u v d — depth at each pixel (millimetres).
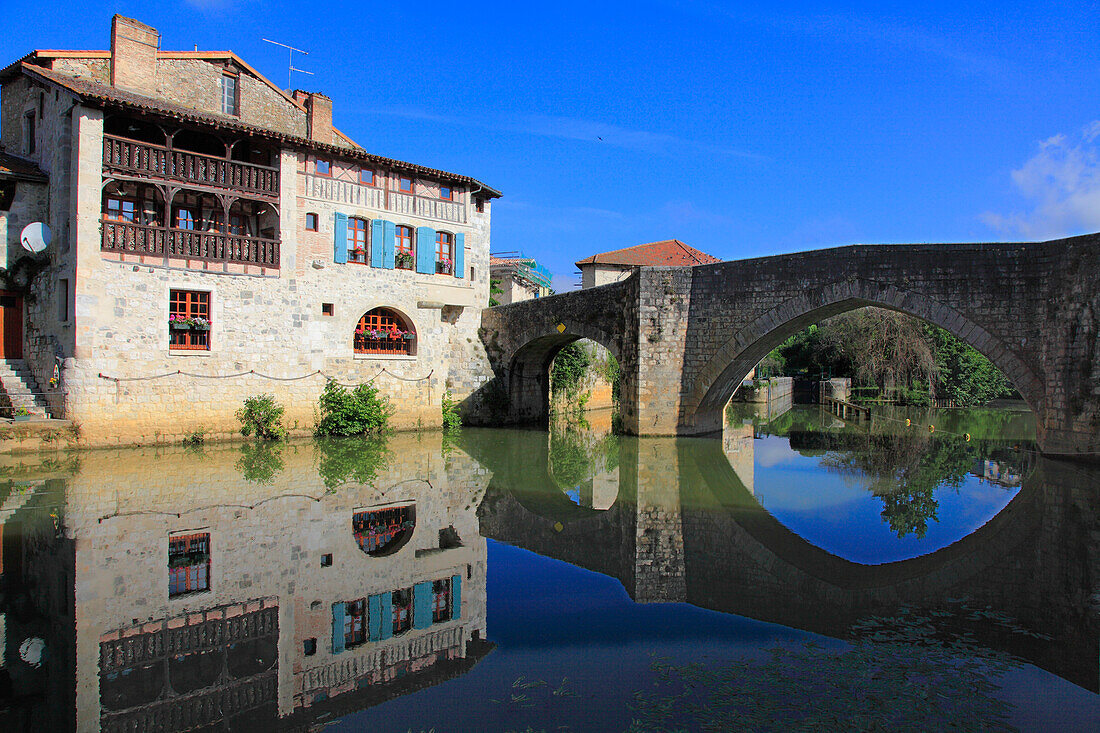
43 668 5234
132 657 5453
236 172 16406
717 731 4309
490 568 7926
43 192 15953
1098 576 7441
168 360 15242
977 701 4672
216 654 5566
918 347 31562
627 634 5926
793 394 41469
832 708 4574
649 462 15273
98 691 4906
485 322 22969
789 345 46062
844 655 5430
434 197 20500
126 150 14664
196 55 18062
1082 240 13102
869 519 10258
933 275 14891
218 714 4629
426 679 5125
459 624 6238
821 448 18094
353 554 8141
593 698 4797
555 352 24562
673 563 8133
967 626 6090
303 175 17641
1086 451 13047
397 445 16828
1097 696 4750
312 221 17906
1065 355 13398
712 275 18016
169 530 8656
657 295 18578
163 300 15188
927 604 6656
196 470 12438
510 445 17797
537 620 6316
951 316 14695
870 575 7617
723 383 19125
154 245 15102
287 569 7488
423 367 20047
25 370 15812
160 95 17375
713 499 11633
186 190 16078
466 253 21328
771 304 17047
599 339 20312
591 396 30969
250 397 16562
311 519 9477
